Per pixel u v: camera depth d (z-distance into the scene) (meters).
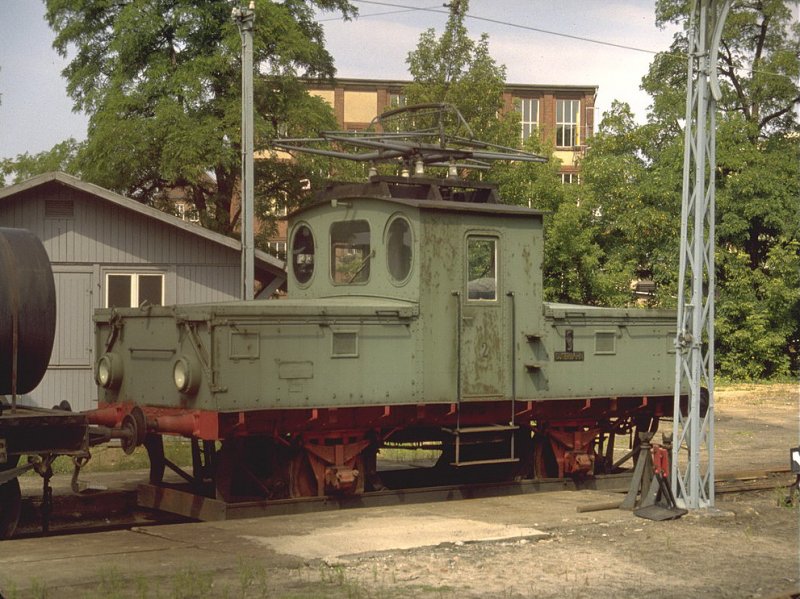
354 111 57.09
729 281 37.69
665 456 11.81
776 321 38.06
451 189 13.42
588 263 35.88
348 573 8.59
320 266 13.61
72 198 19.11
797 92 39.84
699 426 12.09
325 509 11.80
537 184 35.72
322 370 11.51
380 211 12.75
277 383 11.19
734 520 11.49
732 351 38.16
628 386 14.20
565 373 13.54
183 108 32.12
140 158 32.12
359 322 11.80
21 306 10.03
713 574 8.91
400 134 13.31
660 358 14.59
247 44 18.22
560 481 13.87
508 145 35.81
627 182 38.72
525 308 13.20
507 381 12.98
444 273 12.48
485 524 10.81
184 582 8.07
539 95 60.69
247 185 18.12
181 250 19.66
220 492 11.43
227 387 10.83
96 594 7.68
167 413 11.40
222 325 10.85
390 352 12.02
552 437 13.90
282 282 20.41
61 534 11.03
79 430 10.21
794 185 37.66
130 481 14.52
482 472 14.29
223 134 31.61
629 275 36.75
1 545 9.60
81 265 19.19
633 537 10.40
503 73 35.72
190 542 9.71
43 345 10.21
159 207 35.81
